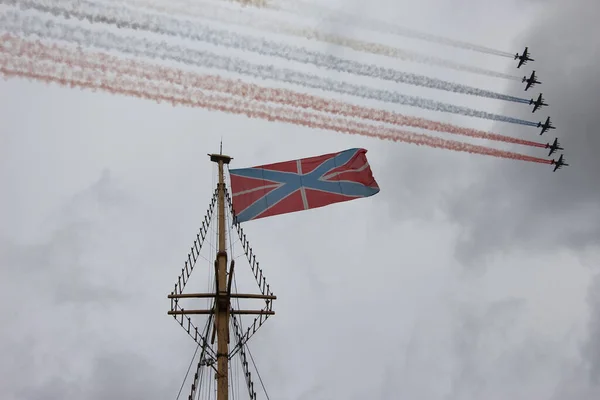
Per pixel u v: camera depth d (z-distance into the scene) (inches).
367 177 1595.7
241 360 1263.5
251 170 1560.0
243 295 1309.1
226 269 1338.6
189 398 1248.2
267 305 1310.3
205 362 1262.3
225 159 1571.1
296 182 1563.7
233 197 1517.0
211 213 1469.0
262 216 1501.0
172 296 1295.5
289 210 1526.8
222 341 1256.2
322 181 1565.0
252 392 1227.9
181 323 1288.1
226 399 1219.9
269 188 1544.0
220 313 1279.5
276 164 1585.9
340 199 1546.5
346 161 1605.6
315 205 1533.0
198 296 1298.0
